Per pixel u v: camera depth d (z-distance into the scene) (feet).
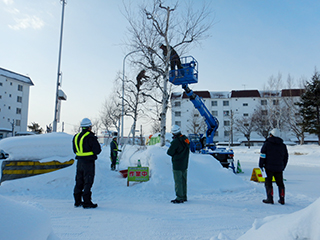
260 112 149.48
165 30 38.55
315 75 102.83
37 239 4.62
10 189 19.53
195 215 13.79
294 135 165.27
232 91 180.75
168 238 10.28
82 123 16.48
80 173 15.92
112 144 32.63
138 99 64.85
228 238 9.46
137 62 40.73
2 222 4.21
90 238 10.13
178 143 17.61
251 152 96.73
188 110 166.30
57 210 14.53
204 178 22.81
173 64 38.63
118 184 22.58
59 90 52.75
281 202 17.37
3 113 155.12
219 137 171.42
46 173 21.21
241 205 16.71
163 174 22.25
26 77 176.96
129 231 11.02
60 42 53.83
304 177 33.45
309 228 5.33
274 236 5.86
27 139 22.49
